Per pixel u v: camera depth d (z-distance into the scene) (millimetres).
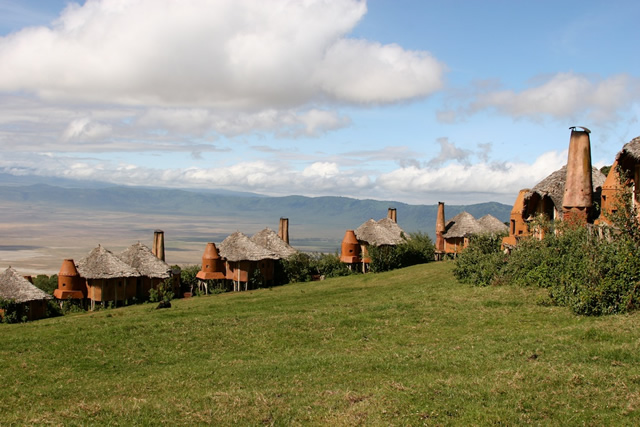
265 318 27859
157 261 65125
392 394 13609
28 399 16578
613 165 28719
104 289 58594
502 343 18547
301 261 71062
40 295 52875
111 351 22891
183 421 12930
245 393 14961
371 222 75250
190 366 19797
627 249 21703
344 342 22000
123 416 13539
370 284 50719
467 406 12406
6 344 24875
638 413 11336
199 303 46438
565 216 31562
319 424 12227
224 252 68188
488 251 41969
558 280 27250
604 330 18062
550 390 12945
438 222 76875
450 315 24875
